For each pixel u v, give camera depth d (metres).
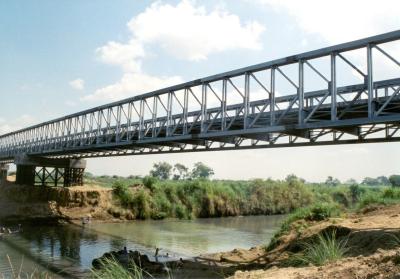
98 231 46.66
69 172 61.34
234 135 25.61
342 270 7.36
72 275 24.61
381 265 6.96
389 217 20.25
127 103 37.56
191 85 29.59
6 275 24.03
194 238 43.69
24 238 39.50
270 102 23.50
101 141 41.59
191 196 72.94
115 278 8.54
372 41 18.72
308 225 24.22
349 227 18.55
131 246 36.88
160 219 64.19
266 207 85.50
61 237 41.00
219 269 23.17
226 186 83.50
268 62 23.78
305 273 8.00
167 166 143.88
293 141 24.17
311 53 21.45
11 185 57.91
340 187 101.88
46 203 55.25
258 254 26.56
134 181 71.62
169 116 31.86
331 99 20.25
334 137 22.12
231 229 53.97
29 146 61.88
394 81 19.77
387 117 17.84
